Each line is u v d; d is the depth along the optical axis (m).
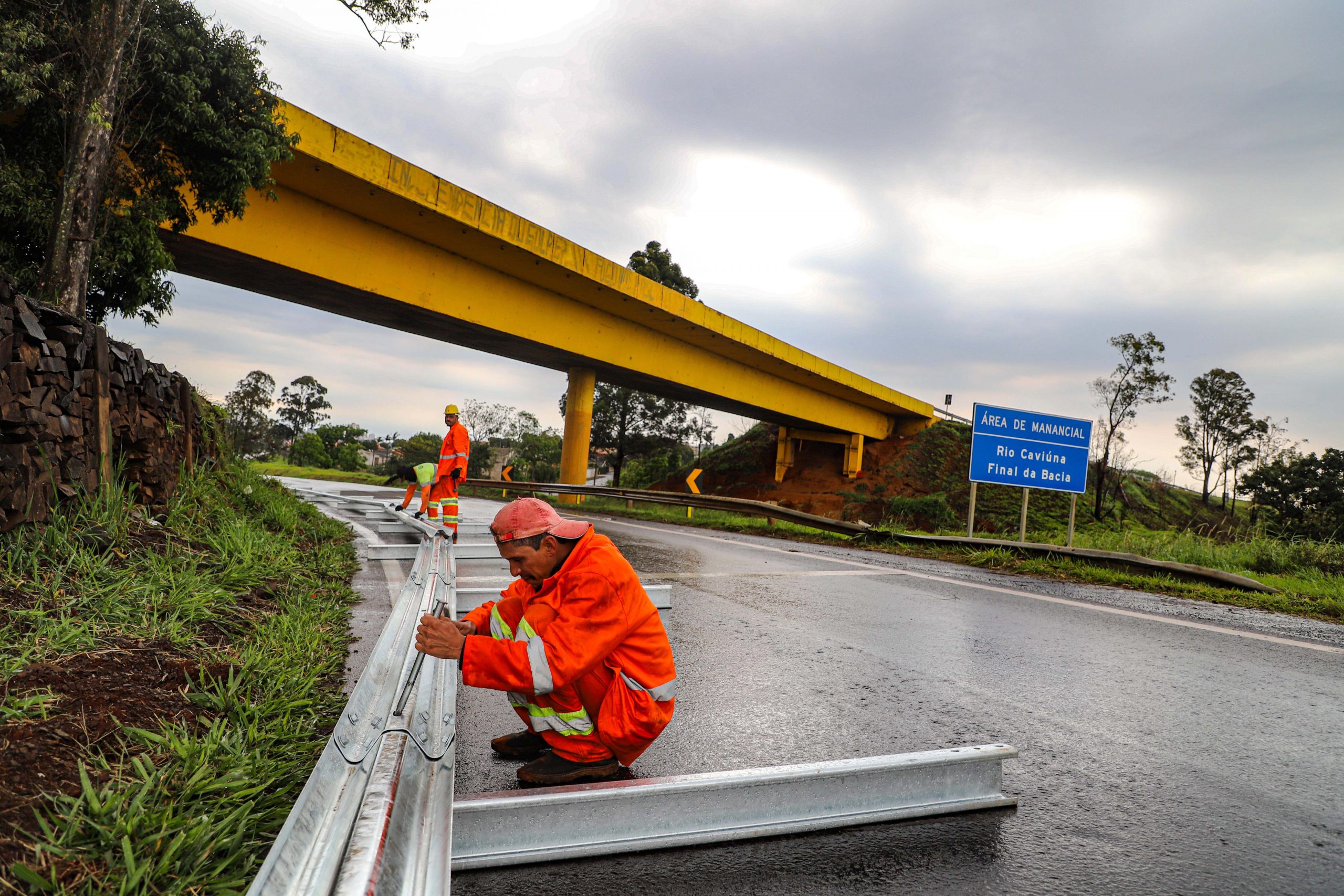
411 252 18.14
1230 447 58.53
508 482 27.89
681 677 4.37
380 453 102.50
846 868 2.26
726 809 2.43
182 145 9.15
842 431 38.50
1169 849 2.46
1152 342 38.00
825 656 4.99
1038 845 2.46
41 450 3.78
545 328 22.02
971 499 12.23
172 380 6.63
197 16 8.69
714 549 11.72
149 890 1.57
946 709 3.94
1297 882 2.26
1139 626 6.46
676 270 45.34
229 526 5.84
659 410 44.38
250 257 15.13
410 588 4.69
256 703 2.84
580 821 2.27
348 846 1.50
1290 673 4.96
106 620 3.11
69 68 7.28
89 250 6.78
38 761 1.91
